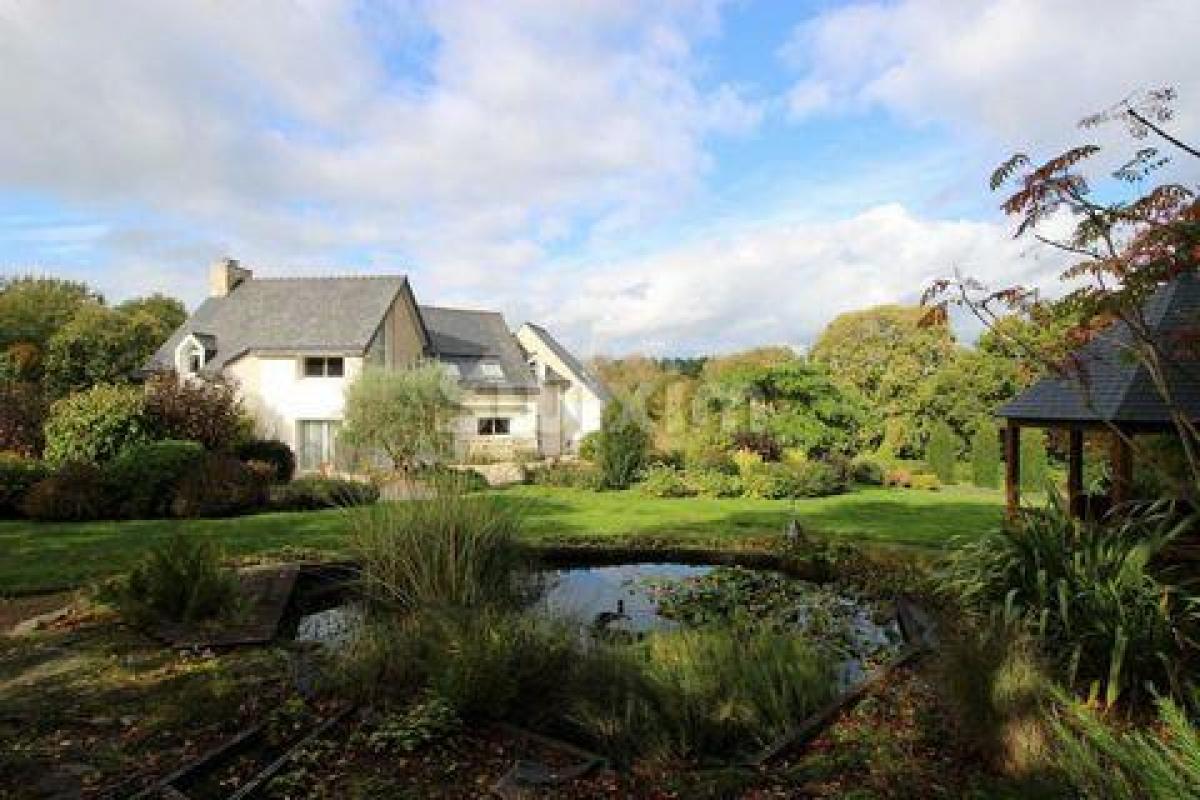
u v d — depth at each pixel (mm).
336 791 3826
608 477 18859
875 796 3645
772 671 4977
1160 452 8016
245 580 7934
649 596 8211
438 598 6355
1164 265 3996
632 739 4270
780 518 13766
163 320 39781
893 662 5520
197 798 3775
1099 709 4363
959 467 26625
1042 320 4750
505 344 33406
